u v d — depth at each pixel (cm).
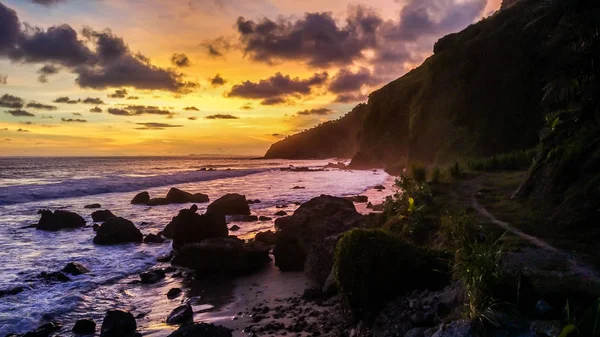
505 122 4069
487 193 1409
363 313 726
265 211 2698
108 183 4150
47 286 1159
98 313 971
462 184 1681
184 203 3077
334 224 1357
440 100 5091
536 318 483
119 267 1389
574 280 574
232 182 5103
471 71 4588
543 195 1075
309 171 7988
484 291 517
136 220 2359
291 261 1335
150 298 1081
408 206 1193
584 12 1050
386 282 696
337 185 4494
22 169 7438
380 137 8031
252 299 1046
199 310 970
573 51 1125
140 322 902
